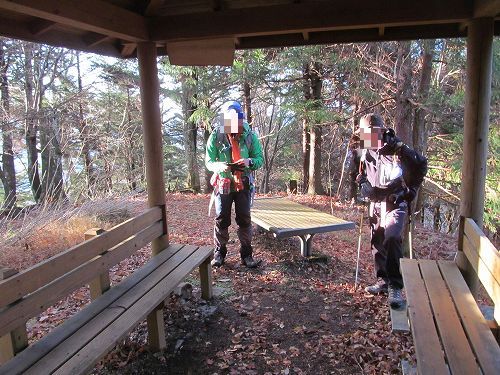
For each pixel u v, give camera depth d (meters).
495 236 8.84
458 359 1.96
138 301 2.84
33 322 3.66
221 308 3.84
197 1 3.55
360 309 3.80
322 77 9.77
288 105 9.38
